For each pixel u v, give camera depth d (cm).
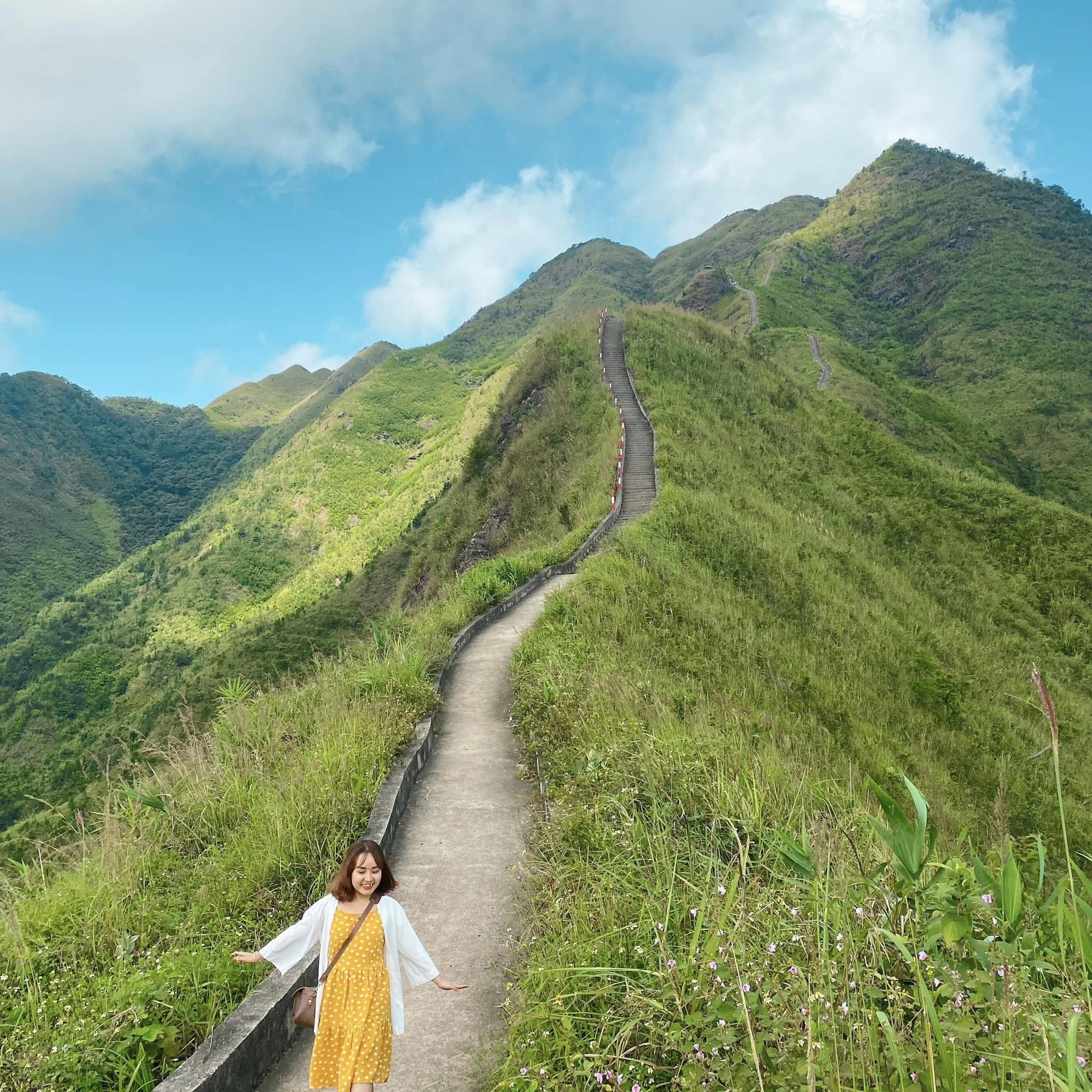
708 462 2939
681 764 603
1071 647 2828
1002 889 335
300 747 817
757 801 534
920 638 2083
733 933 339
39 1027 394
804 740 1052
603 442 3195
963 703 1680
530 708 952
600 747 701
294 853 572
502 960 491
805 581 2077
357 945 348
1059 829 1217
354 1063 328
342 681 1016
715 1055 281
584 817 576
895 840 340
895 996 284
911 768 1206
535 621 1463
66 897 537
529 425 4081
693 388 3878
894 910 337
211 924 497
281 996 432
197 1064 368
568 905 466
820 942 320
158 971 429
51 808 696
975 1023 265
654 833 520
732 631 1520
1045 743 1661
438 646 1268
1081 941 286
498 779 813
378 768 753
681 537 2047
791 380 4688
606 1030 340
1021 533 3450
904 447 4166
